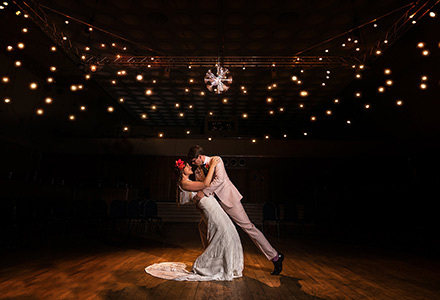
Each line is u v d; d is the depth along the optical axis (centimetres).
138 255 395
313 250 482
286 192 1391
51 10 694
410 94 1027
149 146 1422
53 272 289
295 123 1764
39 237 562
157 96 1370
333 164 1397
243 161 1430
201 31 860
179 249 459
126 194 923
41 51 945
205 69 1070
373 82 1137
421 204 708
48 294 216
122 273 286
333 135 1639
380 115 1248
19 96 985
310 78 1149
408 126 1115
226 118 1544
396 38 793
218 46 932
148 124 1816
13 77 940
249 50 950
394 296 229
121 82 1212
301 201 1377
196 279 261
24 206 536
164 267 308
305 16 786
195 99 1405
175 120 1733
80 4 737
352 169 1371
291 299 214
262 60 973
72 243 504
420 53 867
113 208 664
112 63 853
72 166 1359
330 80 1166
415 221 698
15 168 1096
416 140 1132
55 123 1227
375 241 616
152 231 752
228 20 811
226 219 287
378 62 976
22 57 949
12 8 627
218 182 278
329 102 1422
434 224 660
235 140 1443
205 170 290
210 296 216
